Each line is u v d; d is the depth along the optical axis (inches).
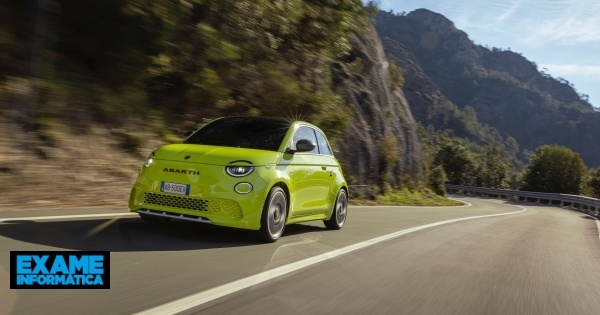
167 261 185.9
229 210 218.8
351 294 168.2
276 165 240.2
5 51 337.7
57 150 324.5
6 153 294.4
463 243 318.7
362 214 466.6
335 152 322.3
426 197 1157.7
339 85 860.0
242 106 509.0
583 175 2726.4
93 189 316.8
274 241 243.0
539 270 244.2
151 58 422.6
